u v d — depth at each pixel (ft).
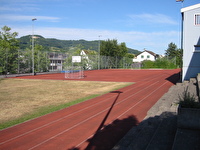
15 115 30.07
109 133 21.76
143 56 288.71
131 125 24.26
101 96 44.65
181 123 16.85
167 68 187.42
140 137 17.08
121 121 25.95
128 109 32.14
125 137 18.61
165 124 19.19
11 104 37.70
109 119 26.96
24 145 19.26
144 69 180.24
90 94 48.11
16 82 75.97
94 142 19.51
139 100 39.09
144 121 23.95
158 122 21.11
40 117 28.68
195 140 14.30
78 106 35.17
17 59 100.68
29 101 40.45
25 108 34.47
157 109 30.76
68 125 24.84
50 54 125.80
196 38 59.21
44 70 121.19
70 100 41.01
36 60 114.62
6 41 126.52
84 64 153.28
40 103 38.47
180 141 14.21
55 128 23.82
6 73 94.99
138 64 198.49
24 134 22.11
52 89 57.36
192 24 59.52
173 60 196.34
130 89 54.70
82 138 20.57
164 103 31.63
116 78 91.56
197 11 58.90
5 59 93.71
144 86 60.39
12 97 44.96
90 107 34.14
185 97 18.11
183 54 60.49
